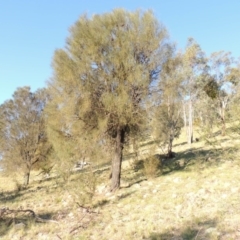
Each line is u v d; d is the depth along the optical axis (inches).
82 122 430.6
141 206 324.2
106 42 418.0
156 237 222.8
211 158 499.8
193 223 238.7
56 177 774.5
